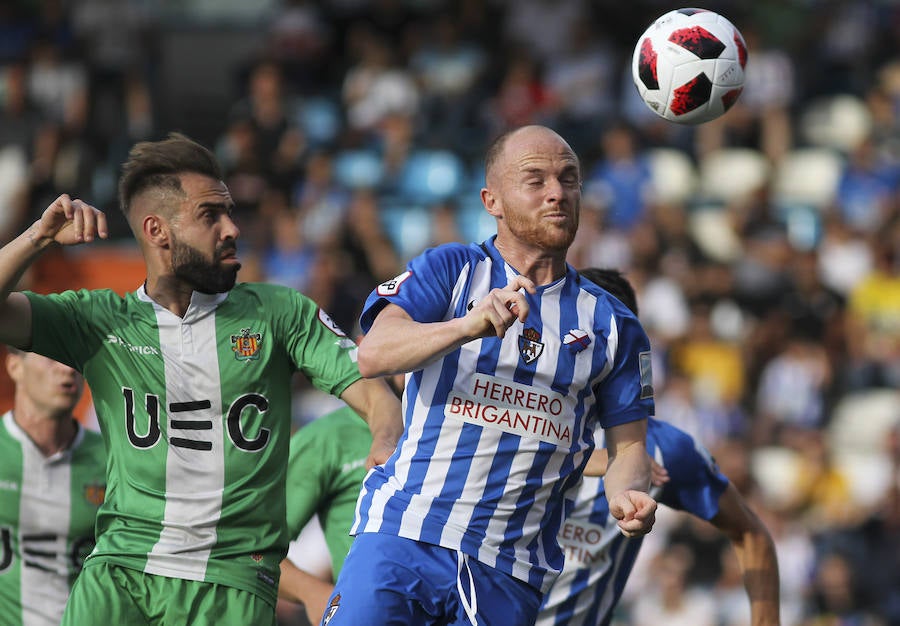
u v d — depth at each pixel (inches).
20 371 821.9
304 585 781.3
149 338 643.5
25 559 818.8
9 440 821.9
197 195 641.6
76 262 1344.7
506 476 597.0
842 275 2149.4
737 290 2026.3
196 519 633.6
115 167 2411.4
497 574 599.5
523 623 606.9
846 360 1947.6
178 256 640.4
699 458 785.6
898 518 1649.9
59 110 2481.5
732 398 1870.1
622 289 745.0
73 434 840.9
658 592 1578.5
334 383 658.2
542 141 605.6
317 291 1941.4
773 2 2891.2
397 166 2315.5
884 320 2071.9
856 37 2736.2
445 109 2442.2
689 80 708.0
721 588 1568.7
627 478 612.1
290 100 2559.1
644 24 2701.8
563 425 604.7
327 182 2209.6
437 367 597.9
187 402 639.1
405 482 602.2
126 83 2554.1
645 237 2038.6
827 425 1887.3
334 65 2691.9
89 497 831.7
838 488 1750.7
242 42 2928.2
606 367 614.9
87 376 652.7
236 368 645.3
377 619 575.8
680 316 1963.6
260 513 644.1
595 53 2481.5
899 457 1729.8
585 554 764.6
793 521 1667.1
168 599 628.7
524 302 531.5
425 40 2632.9
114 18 2731.3
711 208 2287.2
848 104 2620.6
